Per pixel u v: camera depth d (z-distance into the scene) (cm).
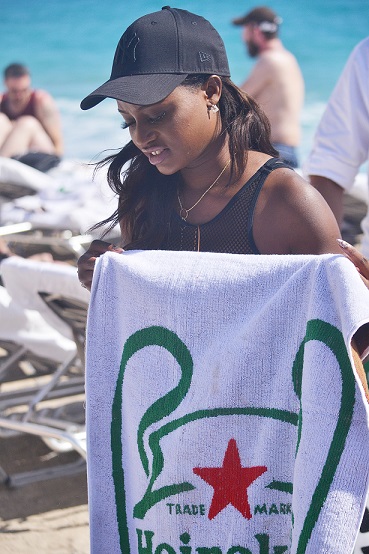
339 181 352
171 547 225
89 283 241
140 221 259
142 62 225
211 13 2436
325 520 194
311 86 1991
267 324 211
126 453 234
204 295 219
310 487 198
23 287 420
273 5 2459
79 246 601
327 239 225
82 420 496
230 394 215
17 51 2297
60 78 2119
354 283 196
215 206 238
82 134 1608
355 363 194
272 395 212
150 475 228
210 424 218
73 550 398
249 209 232
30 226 611
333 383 198
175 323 222
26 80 887
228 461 217
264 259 217
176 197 248
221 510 219
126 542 233
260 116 240
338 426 197
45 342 480
